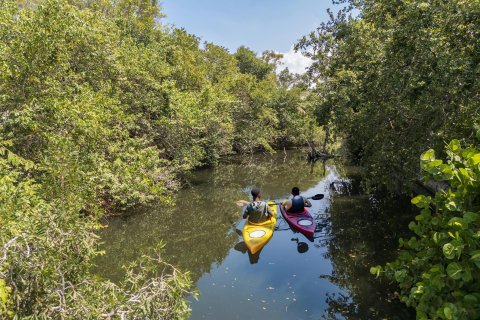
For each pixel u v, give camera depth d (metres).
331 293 5.50
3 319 2.48
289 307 5.12
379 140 7.49
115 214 9.94
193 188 14.46
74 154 4.17
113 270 6.67
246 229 8.19
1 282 2.21
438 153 5.54
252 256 7.23
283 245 7.73
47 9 7.35
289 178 16.66
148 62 13.45
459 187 3.14
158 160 9.95
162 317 3.03
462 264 2.76
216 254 7.50
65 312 2.77
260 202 8.62
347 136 15.35
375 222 8.88
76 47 9.28
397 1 6.10
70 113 6.58
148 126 12.50
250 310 5.08
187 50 18.81
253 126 23.95
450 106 5.36
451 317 2.61
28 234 2.86
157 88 12.84
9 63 6.84
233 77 24.73
